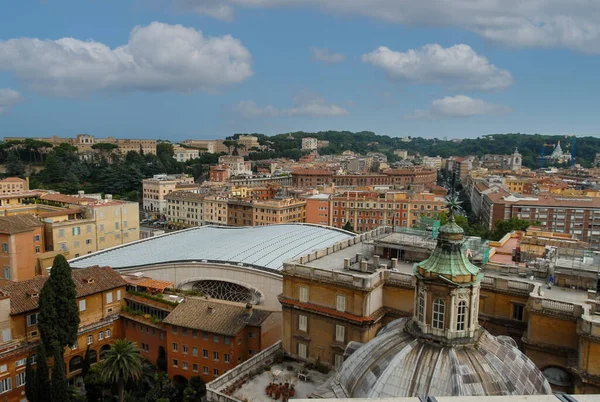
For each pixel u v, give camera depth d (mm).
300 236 120438
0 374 76688
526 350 56125
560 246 91125
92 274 95188
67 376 87062
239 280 99062
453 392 35656
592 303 54375
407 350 39250
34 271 130250
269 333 84812
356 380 40312
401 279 67250
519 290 60562
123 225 166375
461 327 39594
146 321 92062
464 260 39906
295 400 18484
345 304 66375
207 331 82500
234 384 64500
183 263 104250
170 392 82125
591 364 49125
